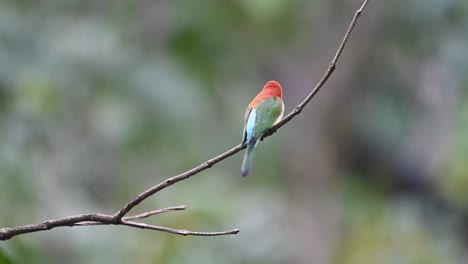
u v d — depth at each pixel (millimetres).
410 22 18156
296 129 18312
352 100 18719
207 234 4852
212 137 17547
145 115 16656
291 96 18375
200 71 17109
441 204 20125
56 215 15258
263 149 18109
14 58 16094
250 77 18234
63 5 17000
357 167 20688
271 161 18203
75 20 17047
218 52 17500
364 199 19984
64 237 14773
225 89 17828
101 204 16562
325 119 18422
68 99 16328
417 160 20312
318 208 18203
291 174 18266
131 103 16641
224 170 17828
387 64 18859
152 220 15273
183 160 16922
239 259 15867
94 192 16484
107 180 16672
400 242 17891
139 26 17281
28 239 14086
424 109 19719
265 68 18266
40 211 14984
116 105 16609
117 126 16609
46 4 16859
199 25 17188
